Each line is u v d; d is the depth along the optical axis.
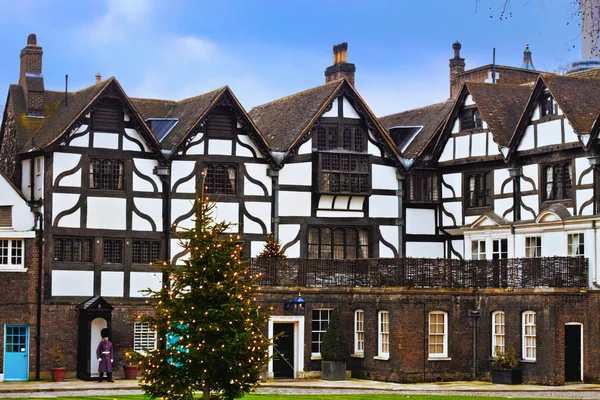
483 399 23.95
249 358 18.95
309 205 32.88
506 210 32.12
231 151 32.09
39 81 33.66
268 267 30.08
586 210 29.28
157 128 33.31
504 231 31.67
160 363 18.88
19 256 29.69
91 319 29.48
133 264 30.84
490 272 29.66
